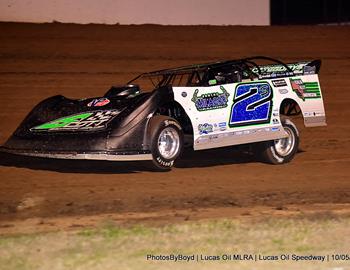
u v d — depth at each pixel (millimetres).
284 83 19828
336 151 22250
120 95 18406
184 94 17766
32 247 11664
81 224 13500
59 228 13164
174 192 16234
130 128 17094
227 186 17016
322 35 45469
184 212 14562
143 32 41562
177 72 19250
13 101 28891
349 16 52406
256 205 15375
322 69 38188
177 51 38469
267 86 19375
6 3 40688
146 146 17328
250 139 18891
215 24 45500
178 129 17891
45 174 17844
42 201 15188
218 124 18234
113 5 42750
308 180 17953
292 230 12953
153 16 43781
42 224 13523
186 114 17734
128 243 11922
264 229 12984
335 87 35031
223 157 20953
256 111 19062
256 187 17016
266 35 44125
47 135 17453
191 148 20031
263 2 46938
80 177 17562
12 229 13109
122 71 34156
